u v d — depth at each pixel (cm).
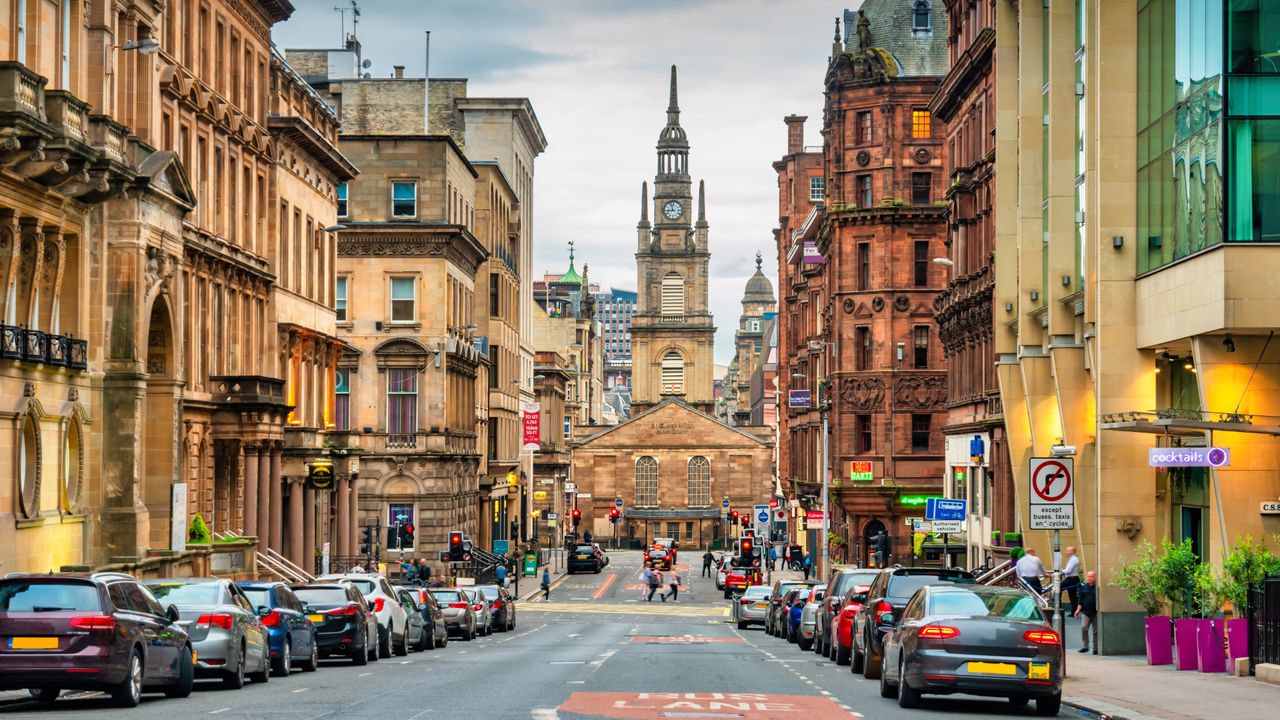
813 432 11138
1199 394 3525
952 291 6812
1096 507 3919
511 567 10994
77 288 4059
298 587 3444
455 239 8431
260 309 5803
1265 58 3178
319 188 6712
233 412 5222
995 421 5909
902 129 9144
